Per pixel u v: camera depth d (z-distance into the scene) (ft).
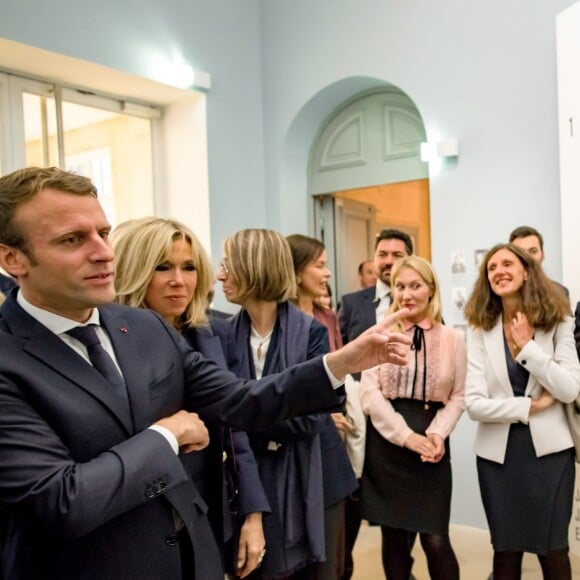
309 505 5.63
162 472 3.13
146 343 3.77
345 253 15.81
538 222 11.14
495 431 7.55
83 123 12.54
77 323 3.39
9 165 11.18
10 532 3.24
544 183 11.06
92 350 3.40
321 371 3.80
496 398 7.57
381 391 8.10
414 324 8.06
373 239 16.83
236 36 14.15
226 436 5.22
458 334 8.14
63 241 3.15
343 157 14.90
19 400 3.00
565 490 7.32
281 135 14.53
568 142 10.09
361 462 8.06
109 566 3.16
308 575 6.03
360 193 16.28
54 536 2.92
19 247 3.15
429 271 8.09
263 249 5.72
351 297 10.93
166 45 12.48
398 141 14.01
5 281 4.25
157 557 3.30
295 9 14.24
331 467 6.26
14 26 9.98
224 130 13.75
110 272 3.30
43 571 3.13
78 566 3.13
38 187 3.14
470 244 11.89
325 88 13.85
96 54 11.16
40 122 11.80
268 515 5.48
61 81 11.96
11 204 3.14
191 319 5.04
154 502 3.35
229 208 13.82
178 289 4.86
